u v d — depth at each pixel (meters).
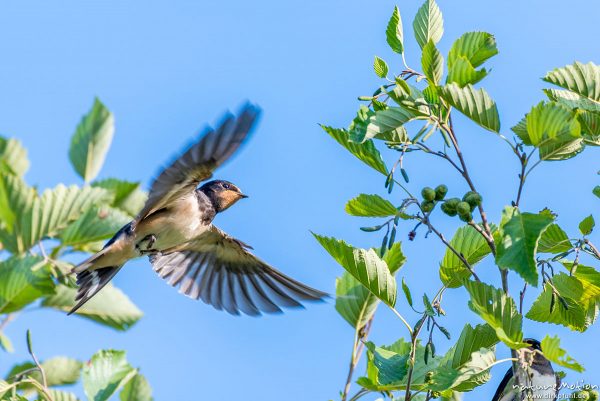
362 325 11.96
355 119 10.55
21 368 12.80
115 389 11.85
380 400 10.98
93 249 13.51
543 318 11.53
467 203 9.97
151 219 12.55
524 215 9.34
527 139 10.69
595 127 11.10
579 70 11.29
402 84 10.57
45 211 13.14
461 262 11.10
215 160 10.15
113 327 13.59
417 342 11.50
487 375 10.16
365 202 10.76
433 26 11.63
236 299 13.77
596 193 11.56
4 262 12.30
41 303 13.20
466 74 10.68
